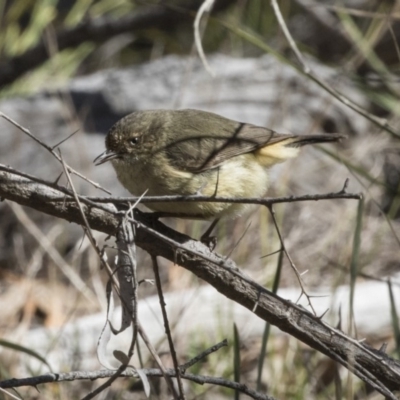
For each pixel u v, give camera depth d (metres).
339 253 11.45
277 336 9.79
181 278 10.45
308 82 14.66
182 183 8.13
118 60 17.05
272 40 15.72
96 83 15.02
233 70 15.05
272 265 10.62
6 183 5.42
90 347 9.34
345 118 14.40
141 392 8.95
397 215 12.45
